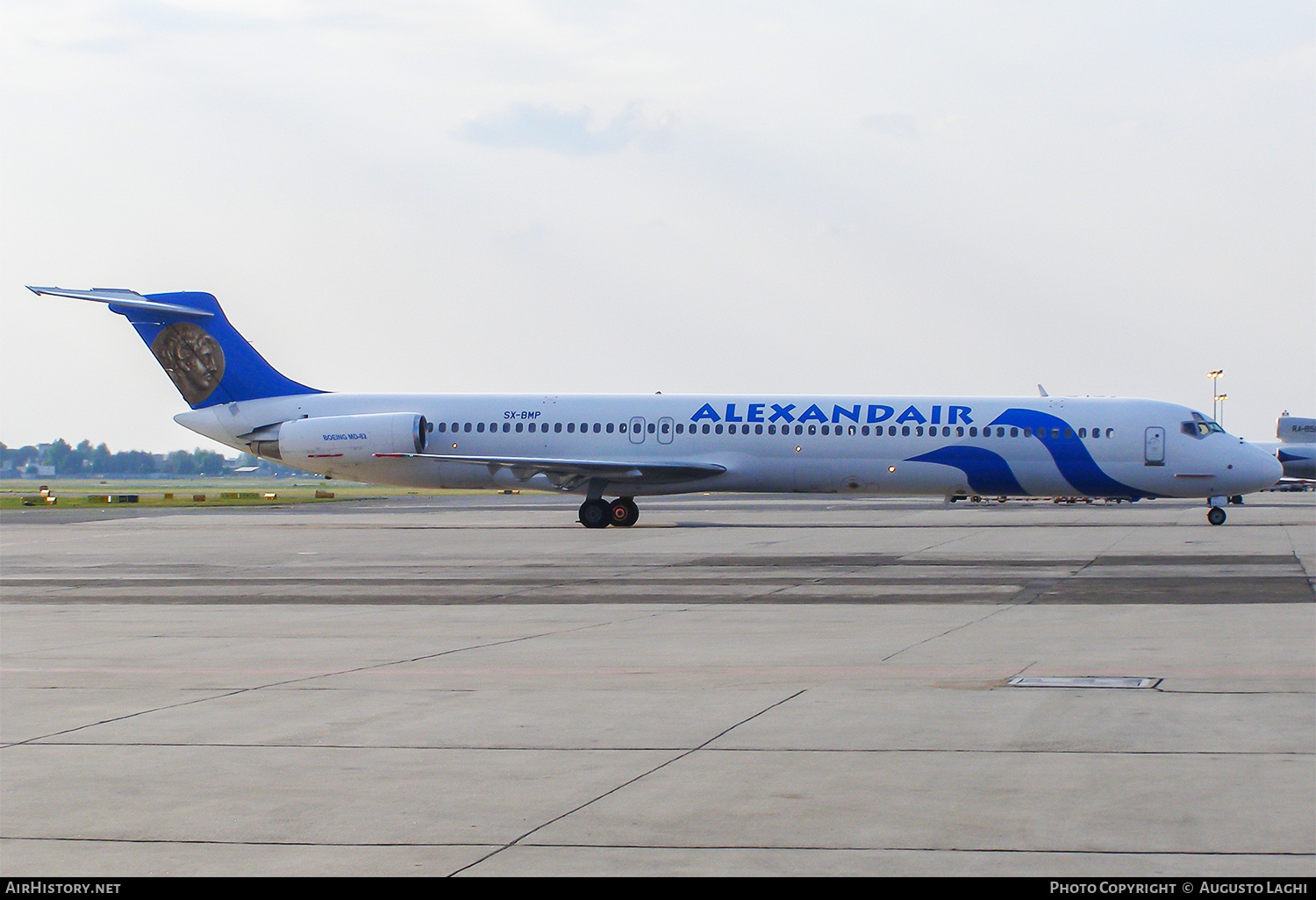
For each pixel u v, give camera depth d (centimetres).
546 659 3678
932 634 4150
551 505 18850
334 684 3244
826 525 11488
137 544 9456
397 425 10981
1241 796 2053
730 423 10788
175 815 2012
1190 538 9125
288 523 12800
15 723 2750
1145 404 10531
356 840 1875
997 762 2303
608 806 2044
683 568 6900
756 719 2734
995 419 10494
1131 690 3033
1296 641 3900
